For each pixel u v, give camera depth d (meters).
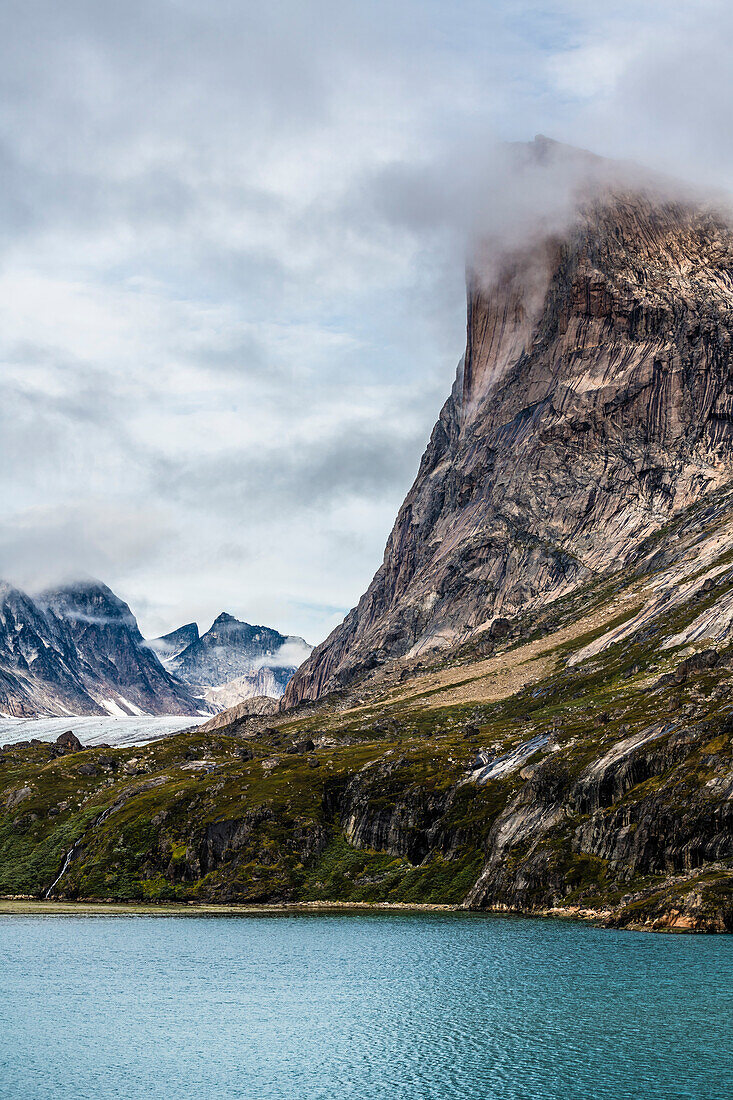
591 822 180.75
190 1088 92.88
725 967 127.81
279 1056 102.06
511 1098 87.62
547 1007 115.62
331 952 159.88
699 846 160.25
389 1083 92.88
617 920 158.38
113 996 130.50
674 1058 96.19
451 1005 120.06
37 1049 105.88
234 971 146.25
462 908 192.75
